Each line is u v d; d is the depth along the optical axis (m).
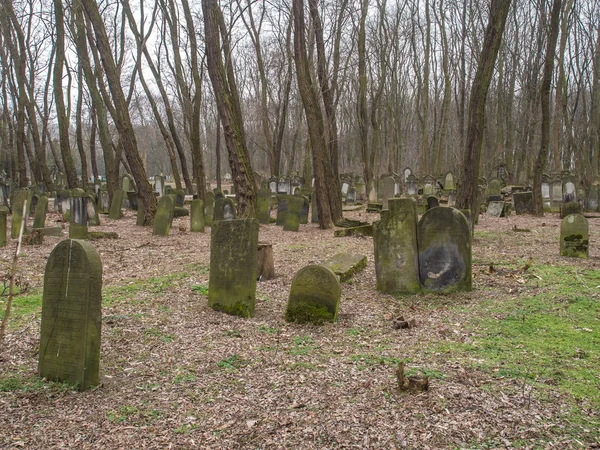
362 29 24.03
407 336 6.32
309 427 4.01
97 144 71.12
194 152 23.38
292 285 7.00
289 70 28.97
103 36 15.91
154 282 9.14
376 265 8.59
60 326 4.80
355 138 46.88
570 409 4.21
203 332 6.47
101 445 3.77
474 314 7.13
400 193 31.14
